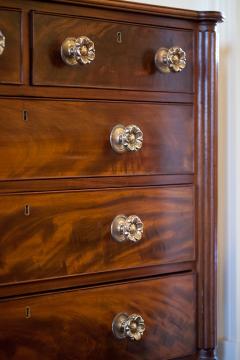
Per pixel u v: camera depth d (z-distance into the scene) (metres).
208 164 1.46
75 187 1.27
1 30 1.16
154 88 1.37
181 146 1.42
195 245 1.46
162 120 1.39
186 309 1.45
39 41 1.20
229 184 1.94
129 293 1.36
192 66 1.43
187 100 1.42
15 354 1.21
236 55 1.89
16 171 1.19
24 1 1.18
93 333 1.31
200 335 1.48
